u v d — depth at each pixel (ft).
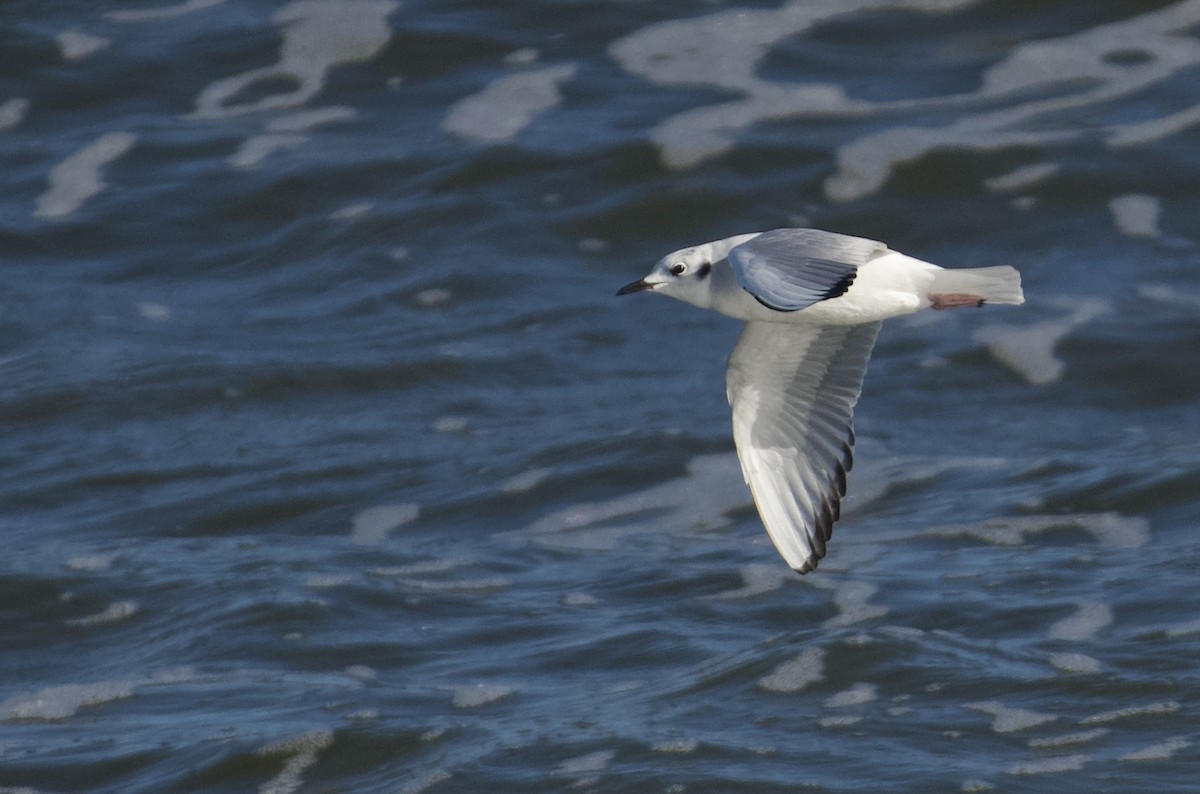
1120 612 39.06
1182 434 49.11
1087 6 68.28
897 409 51.26
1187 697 35.17
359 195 61.82
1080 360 52.90
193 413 52.11
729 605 40.70
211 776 34.58
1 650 40.52
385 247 59.47
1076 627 38.45
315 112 66.13
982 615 39.34
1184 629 37.93
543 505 46.85
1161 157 60.95
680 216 59.93
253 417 51.90
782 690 36.27
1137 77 64.80
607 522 46.16
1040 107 63.67
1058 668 36.60
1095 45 66.59
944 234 58.95
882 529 44.73
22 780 34.94
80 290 58.70
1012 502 45.47
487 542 45.06
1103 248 57.88
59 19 71.72
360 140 64.39
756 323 31.68
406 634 40.01
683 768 33.58
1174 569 40.98
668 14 69.46
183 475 48.96
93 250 60.54
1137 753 33.45
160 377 53.52
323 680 38.01
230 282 58.90
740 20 68.80
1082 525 44.01
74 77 68.49
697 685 36.83
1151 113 63.05
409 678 38.06
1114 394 51.55
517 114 64.85
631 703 36.19
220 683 38.29
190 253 60.23
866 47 67.41
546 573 43.06
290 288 58.29
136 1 72.43
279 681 38.11
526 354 54.29
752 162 61.82
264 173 63.05
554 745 34.63
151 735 36.29
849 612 39.86
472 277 57.88
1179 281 56.08
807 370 32.45
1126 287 55.98
